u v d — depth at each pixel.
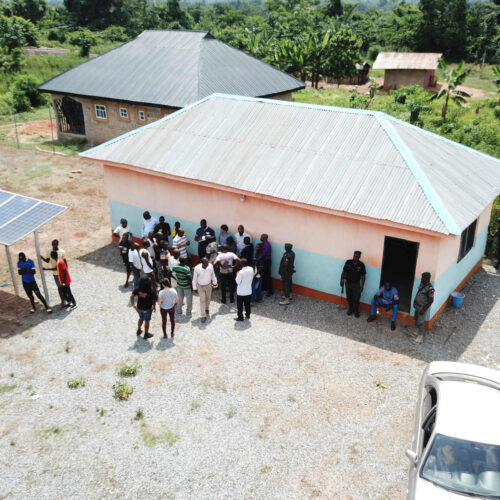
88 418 9.27
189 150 14.44
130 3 83.69
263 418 9.16
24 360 10.88
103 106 26.69
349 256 12.14
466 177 12.31
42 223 12.19
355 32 72.75
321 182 12.09
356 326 11.89
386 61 49.78
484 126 28.19
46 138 29.62
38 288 12.74
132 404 9.56
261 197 12.55
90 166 24.61
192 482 7.92
